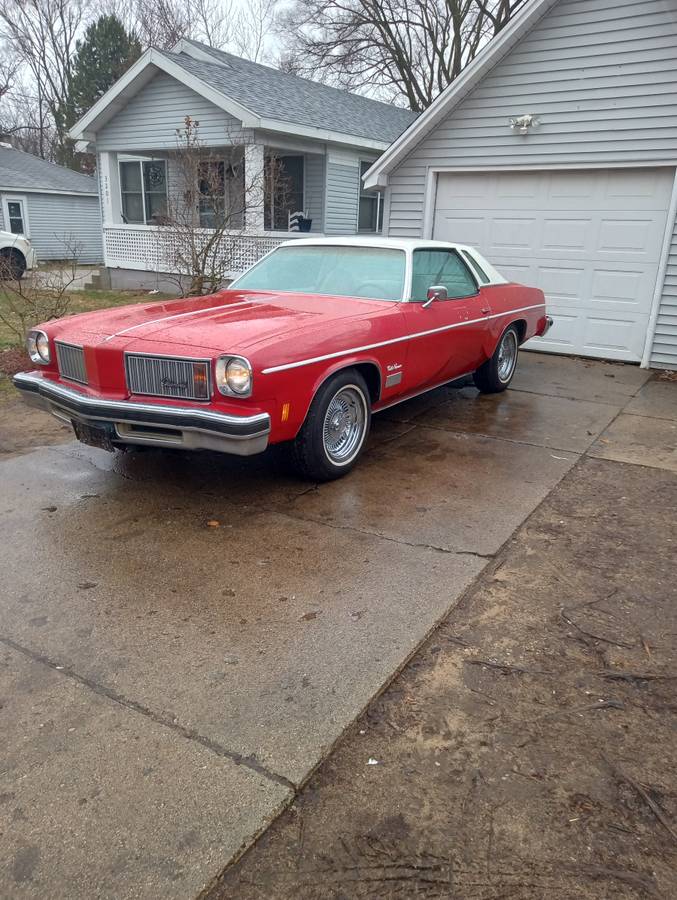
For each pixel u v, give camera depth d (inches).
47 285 408.2
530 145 335.6
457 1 991.6
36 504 163.0
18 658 106.1
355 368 180.2
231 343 146.3
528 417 245.0
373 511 161.3
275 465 190.1
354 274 208.7
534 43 321.1
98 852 74.0
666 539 150.4
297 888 70.7
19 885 70.2
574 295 343.9
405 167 378.3
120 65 1437.0
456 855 74.6
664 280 315.6
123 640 110.9
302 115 526.9
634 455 205.6
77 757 86.7
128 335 154.6
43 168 994.1
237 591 125.7
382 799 81.7
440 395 276.5
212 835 76.3
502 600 124.6
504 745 90.4
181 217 478.3
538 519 159.5
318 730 92.0
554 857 74.5
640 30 294.4
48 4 1501.0
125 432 152.5
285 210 591.8
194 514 158.2
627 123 307.7
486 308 240.2
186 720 93.4
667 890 70.9
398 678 103.1
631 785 84.3
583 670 105.7
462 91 340.2
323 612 119.3
